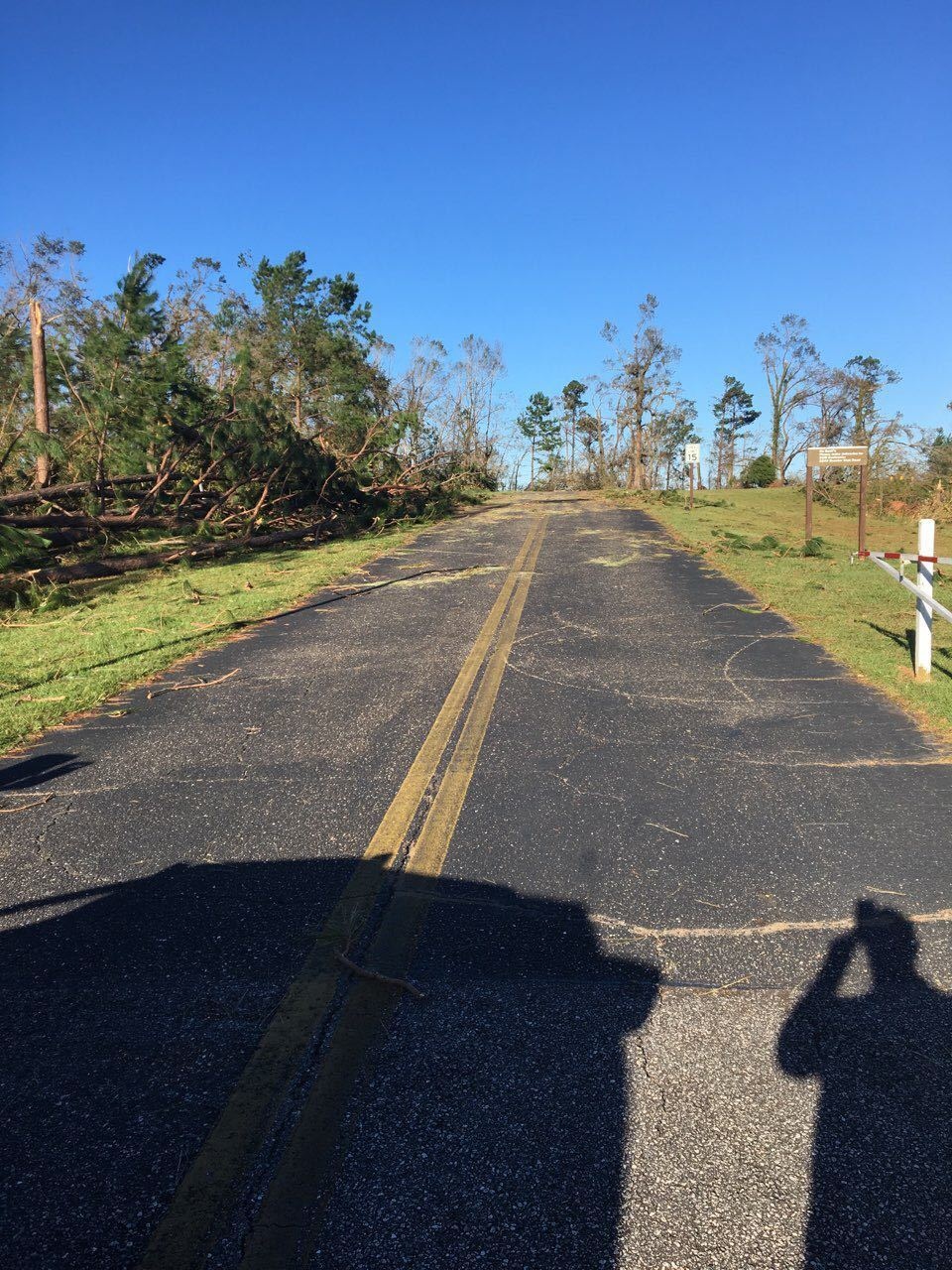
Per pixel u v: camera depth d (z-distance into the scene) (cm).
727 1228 196
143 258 1443
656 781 462
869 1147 219
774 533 1811
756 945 310
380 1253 191
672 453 6350
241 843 402
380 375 3653
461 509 2434
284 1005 283
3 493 1360
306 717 586
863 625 827
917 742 513
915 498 2497
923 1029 263
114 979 300
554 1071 248
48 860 390
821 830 400
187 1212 204
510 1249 192
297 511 1708
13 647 803
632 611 931
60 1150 225
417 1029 269
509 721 567
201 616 925
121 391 1396
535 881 360
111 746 538
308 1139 225
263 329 3303
